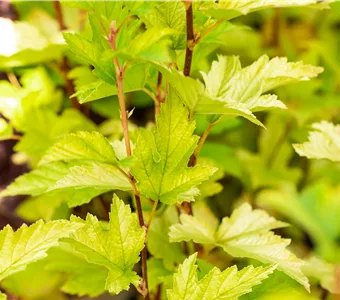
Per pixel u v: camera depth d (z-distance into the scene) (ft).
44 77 4.01
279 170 4.16
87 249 2.79
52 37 3.87
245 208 3.13
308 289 2.89
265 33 4.89
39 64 4.00
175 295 2.80
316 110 4.00
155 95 3.10
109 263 2.79
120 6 2.67
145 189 2.79
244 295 3.03
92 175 2.90
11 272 2.76
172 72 2.73
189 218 3.09
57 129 3.56
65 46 3.55
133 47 2.64
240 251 3.00
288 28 5.09
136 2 2.66
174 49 2.85
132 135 3.10
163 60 2.63
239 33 4.75
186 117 2.77
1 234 2.78
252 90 2.95
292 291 3.05
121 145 3.03
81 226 2.80
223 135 4.61
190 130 2.77
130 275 2.79
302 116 3.94
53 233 2.79
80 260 3.29
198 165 2.79
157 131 2.78
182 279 2.81
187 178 2.79
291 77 2.93
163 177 2.79
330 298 3.27
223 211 4.31
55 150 2.73
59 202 3.57
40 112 3.56
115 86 2.76
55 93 4.05
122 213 2.80
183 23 2.83
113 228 2.80
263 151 4.26
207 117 2.95
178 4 2.81
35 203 3.60
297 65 2.99
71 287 3.25
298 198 3.47
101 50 2.72
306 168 4.30
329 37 4.94
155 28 2.62
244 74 2.97
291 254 2.97
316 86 4.07
